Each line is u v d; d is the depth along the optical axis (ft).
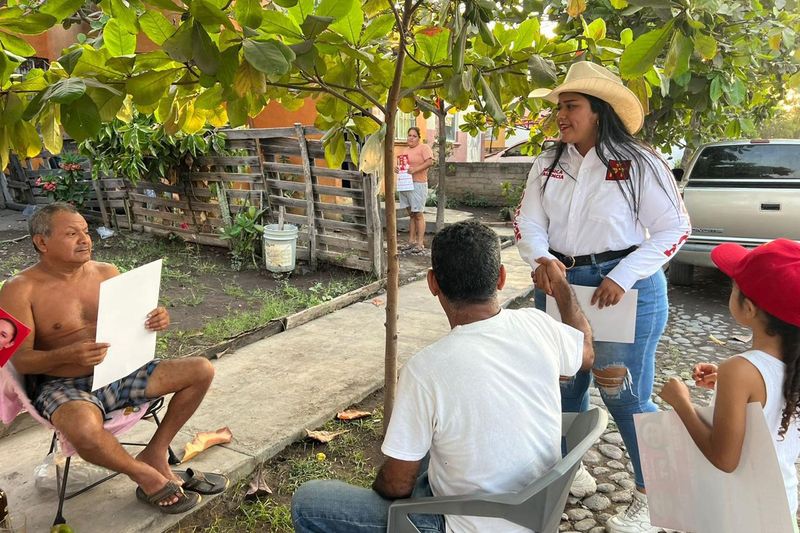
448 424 5.23
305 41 6.20
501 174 46.03
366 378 13.60
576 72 7.88
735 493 5.71
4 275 21.30
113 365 7.93
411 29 9.00
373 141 9.31
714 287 22.97
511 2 9.11
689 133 23.91
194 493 9.02
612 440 11.63
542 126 10.11
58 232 8.02
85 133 6.00
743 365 5.60
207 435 10.50
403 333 16.76
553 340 5.84
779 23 12.19
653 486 6.56
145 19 6.13
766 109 28.12
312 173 22.15
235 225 23.77
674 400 6.18
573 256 8.39
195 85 7.60
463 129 22.57
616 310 7.97
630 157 7.86
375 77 9.00
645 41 6.88
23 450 10.43
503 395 5.25
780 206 19.22
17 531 7.75
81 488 9.22
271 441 10.78
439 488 5.57
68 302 8.39
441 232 5.79
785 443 5.97
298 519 5.97
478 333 5.44
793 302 5.40
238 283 21.42
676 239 7.91
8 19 5.69
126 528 8.38
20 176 33.81
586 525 9.11
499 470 5.26
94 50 6.89
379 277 21.75
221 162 24.07
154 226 27.66
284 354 15.05
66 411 7.79
